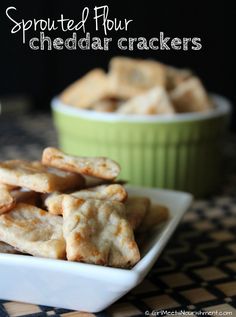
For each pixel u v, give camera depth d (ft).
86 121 1.03
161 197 0.80
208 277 0.71
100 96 1.12
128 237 0.58
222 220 0.94
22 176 0.62
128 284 0.54
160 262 0.76
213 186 1.09
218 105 1.14
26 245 0.57
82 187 0.68
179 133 1.01
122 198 0.64
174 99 1.08
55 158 0.66
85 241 0.56
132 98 1.11
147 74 1.15
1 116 1.72
